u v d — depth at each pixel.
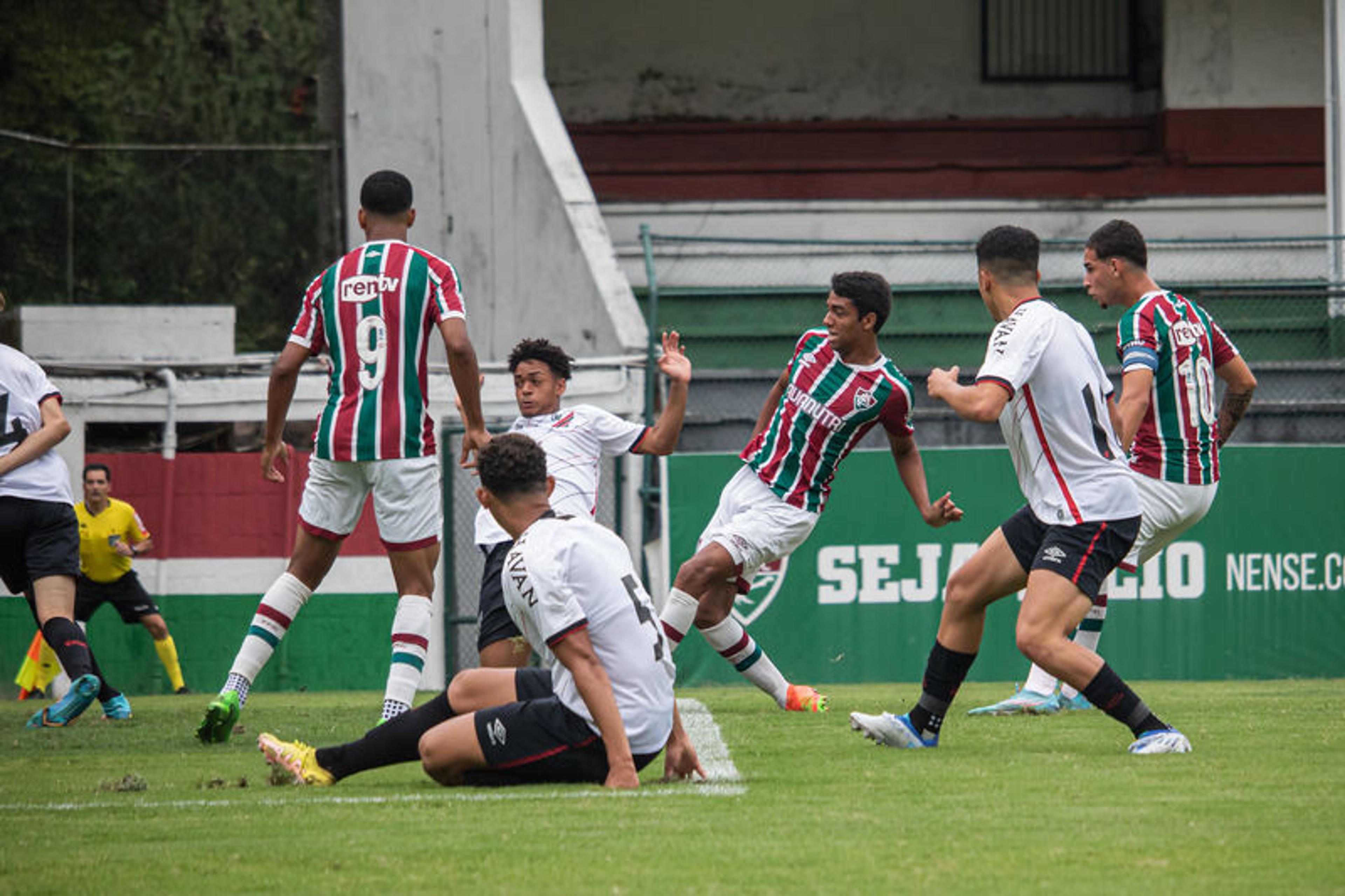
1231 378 28.52
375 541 44.50
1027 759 20.00
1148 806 16.08
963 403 19.66
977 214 66.69
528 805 16.31
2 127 57.91
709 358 57.81
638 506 45.09
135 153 59.16
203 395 45.28
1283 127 68.44
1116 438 20.88
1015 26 73.06
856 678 42.00
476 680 18.28
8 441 26.59
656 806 16.17
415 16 55.03
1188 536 42.25
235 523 44.69
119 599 41.72
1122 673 41.97
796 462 27.97
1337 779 17.92
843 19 72.69
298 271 60.38
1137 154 71.38
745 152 71.25
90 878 13.02
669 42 72.19
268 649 24.81
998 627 41.84
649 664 17.48
